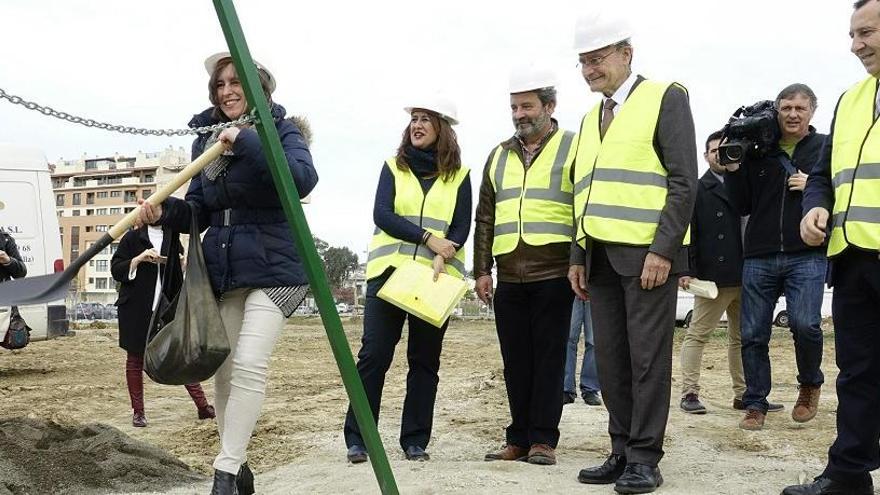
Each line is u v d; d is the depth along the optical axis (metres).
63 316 12.77
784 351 14.29
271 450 6.19
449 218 5.48
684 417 7.02
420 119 5.46
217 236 4.18
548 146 5.33
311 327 32.06
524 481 4.72
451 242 5.38
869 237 3.94
